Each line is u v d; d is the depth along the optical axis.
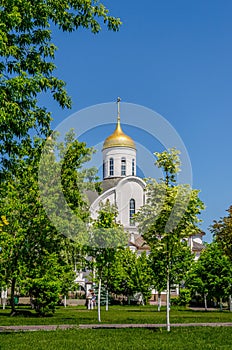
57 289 31.33
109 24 17.22
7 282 31.50
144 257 51.22
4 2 14.20
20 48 16.03
